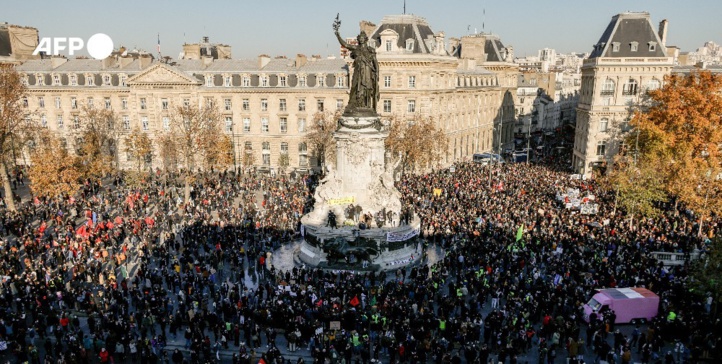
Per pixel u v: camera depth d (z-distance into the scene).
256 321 36.72
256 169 95.94
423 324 35.03
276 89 97.25
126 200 68.75
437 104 95.56
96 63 107.56
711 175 60.12
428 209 62.47
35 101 105.06
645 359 32.34
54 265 48.31
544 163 108.38
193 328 34.88
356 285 41.12
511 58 154.88
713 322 34.91
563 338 34.66
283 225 59.56
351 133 51.41
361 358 34.09
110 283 41.94
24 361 32.09
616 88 89.00
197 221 58.00
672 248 48.22
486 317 36.31
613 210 61.97
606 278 41.34
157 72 97.69
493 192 69.56
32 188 65.94
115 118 100.50
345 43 51.34
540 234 52.53
